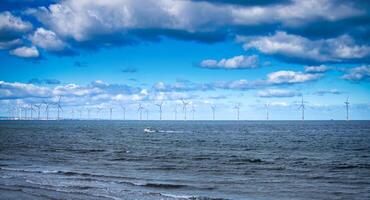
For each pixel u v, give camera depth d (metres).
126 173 39.97
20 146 77.94
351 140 96.12
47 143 88.25
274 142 90.12
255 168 44.12
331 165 46.69
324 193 29.36
